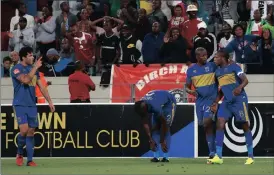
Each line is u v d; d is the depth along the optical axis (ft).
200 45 183.01
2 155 164.76
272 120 162.09
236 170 122.72
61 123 165.17
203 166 132.46
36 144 165.07
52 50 191.83
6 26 210.18
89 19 204.13
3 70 190.60
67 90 184.85
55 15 215.31
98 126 164.96
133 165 136.87
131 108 164.45
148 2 206.18
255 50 184.96
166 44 184.03
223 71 136.98
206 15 204.23
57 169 127.75
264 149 162.61
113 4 206.80
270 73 184.24
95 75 190.90
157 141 145.48
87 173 118.32
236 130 162.09
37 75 135.74
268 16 192.95
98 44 195.42
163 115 139.85
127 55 189.37
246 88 181.47
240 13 201.87
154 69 182.19
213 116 139.64
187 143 163.22
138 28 193.26
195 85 140.67
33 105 134.72
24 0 213.66
